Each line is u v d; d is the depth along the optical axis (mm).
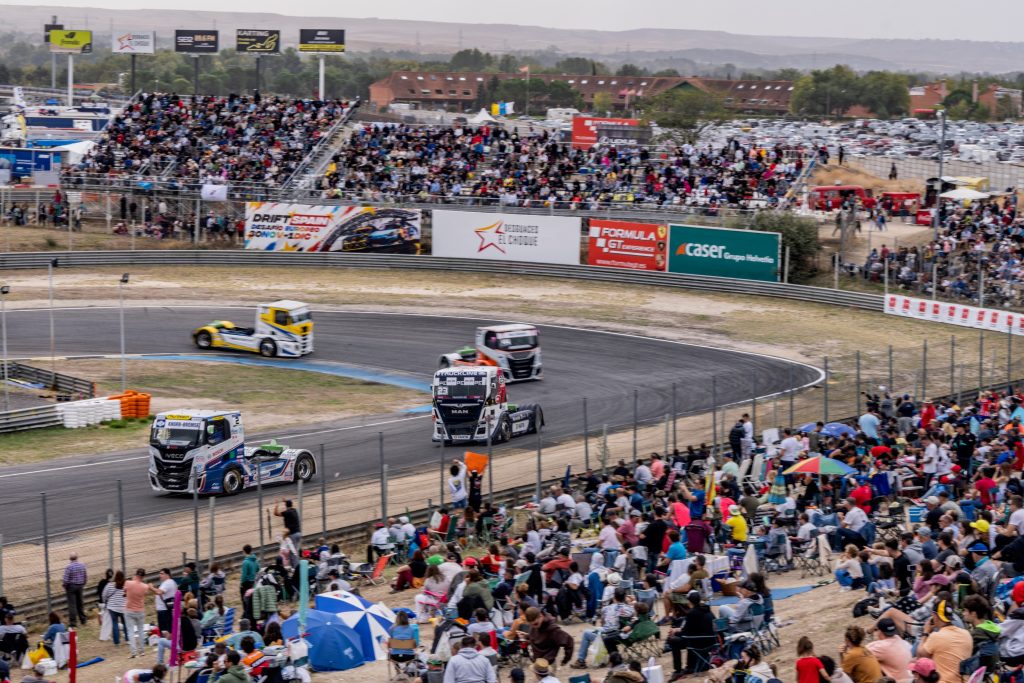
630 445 108562
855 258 187125
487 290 189000
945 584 52562
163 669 47531
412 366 149250
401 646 54031
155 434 93312
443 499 88625
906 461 86312
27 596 72500
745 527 71375
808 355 152750
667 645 53781
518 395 133250
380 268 199875
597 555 64500
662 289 188000
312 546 80000
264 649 49969
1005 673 45062
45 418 119000
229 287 190500
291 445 110875
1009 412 102875
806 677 42438
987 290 166125
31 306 177000
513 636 55000
